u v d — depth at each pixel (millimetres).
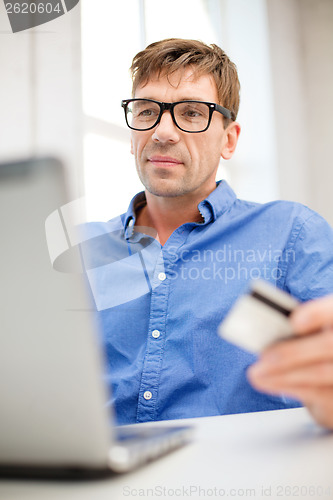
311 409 428
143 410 877
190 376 875
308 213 1034
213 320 912
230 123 1133
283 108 2736
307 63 2846
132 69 1107
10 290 301
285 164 2709
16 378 305
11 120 1358
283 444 403
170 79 1029
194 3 2568
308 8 2854
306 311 333
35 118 1402
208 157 1038
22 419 308
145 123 1035
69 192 296
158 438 376
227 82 1098
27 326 300
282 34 2768
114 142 1935
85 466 308
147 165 1028
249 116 2746
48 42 1470
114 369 945
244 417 558
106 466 306
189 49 1053
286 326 342
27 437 311
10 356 304
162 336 925
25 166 291
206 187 1075
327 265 949
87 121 1809
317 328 334
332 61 2793
